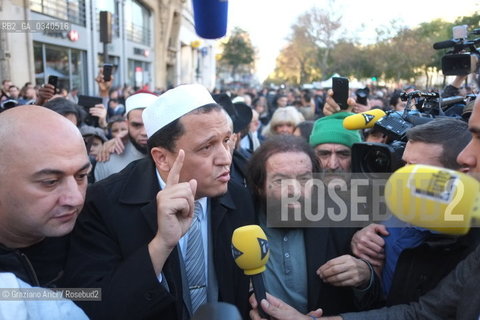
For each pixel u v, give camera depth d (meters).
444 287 1.23
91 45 14.56
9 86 7.73
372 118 1.70
